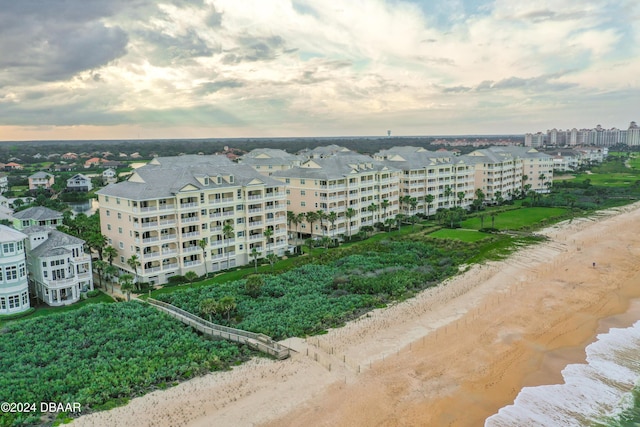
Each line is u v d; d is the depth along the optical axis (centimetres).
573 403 4928
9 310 6744
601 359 5872
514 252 10212
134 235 8094
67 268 7325
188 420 4356
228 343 5828
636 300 7825
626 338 6469
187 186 8431
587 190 18988
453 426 4478
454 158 16800
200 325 6216
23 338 5756
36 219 9200
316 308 6856
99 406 4497
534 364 5688
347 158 13000
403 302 7288
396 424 4459
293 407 4603
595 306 7525
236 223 9275
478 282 8281
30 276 7612
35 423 4244
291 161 15525
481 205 16300
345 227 12044
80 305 7156
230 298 6512
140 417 4372
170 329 6159
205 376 5100
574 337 6444
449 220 13262
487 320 6769
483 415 4662
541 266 9306
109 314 6531
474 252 10138
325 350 5706
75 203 19038
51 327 6122
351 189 12075
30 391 4641
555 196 17750
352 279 8019
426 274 8438
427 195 15050
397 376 5209
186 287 7944
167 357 5397
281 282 8038
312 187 11806
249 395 4769
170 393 4766
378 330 6303
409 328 6400
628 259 9969
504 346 6059
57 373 4978
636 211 15175
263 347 5647
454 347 5928
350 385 5000
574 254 10200
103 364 5169
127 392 4712
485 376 5344
